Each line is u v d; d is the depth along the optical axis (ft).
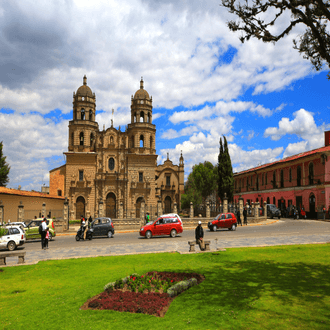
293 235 74.02
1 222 102.17
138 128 198.29
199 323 21.65
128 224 118.01
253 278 33.37
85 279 35.70
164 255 50.11
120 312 24.44
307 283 30.96
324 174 119.24
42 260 49.83
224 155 150.92
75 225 148.05
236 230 94.27
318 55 39.01
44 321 23.16
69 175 184.96
